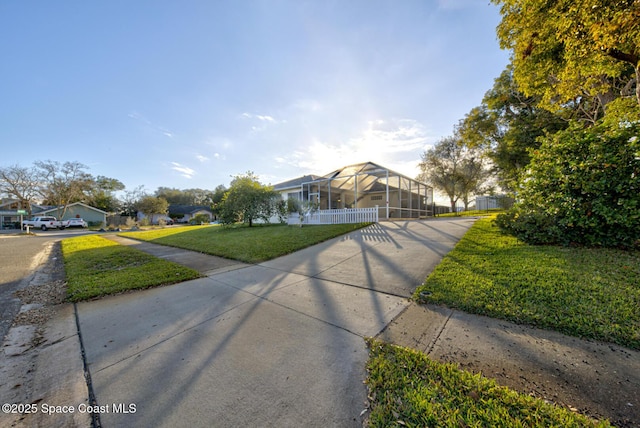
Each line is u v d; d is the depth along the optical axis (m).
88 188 36.41
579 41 4.93
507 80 13.93
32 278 5.36
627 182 4.22
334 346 2.35
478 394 1.64
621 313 2.51
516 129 13.75
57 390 1.88
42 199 33.28
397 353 2.14
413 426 1.43
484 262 4.38
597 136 4.70
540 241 5.26
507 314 2.72
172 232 15.65
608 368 1.85
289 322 2.89
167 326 2.91
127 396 1.79
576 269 3.63
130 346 2.49
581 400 1.57
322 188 16.80
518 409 1.50
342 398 1.69
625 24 4.09
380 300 3.43
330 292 3.83
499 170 19.81
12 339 2.69
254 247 7.53
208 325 2.89
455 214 21.80
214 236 10.98
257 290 4.08
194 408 1.65
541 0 5.17
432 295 3.34
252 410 1.62
